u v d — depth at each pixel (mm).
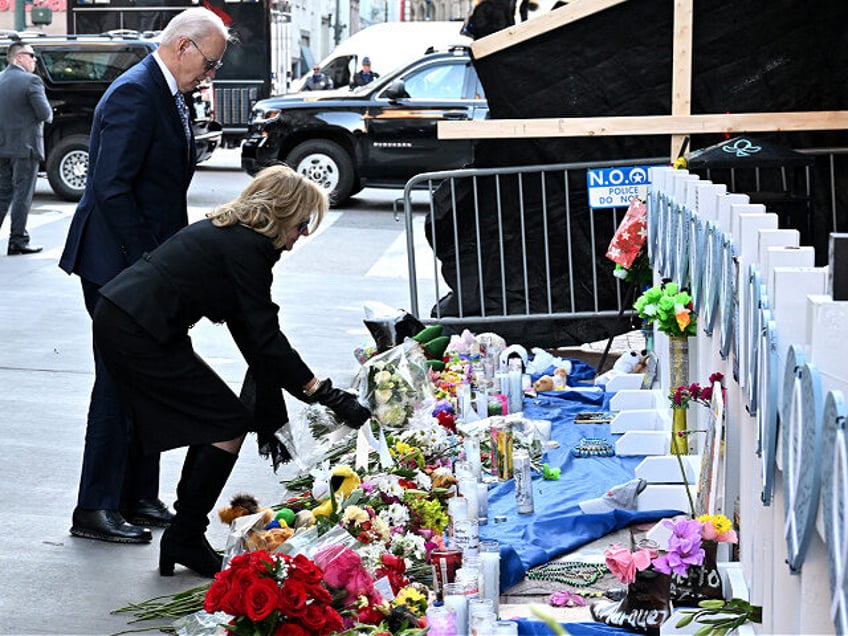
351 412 5344
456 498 5418
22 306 11297
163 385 5141
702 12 8922
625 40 9078
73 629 4863
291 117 18594
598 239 9516
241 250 5105
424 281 13031
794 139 9102
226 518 4926
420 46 22250
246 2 24891
